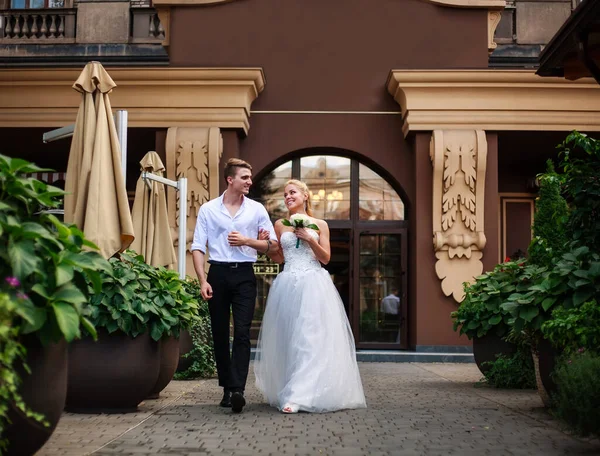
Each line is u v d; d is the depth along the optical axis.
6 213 3.43
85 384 5.77
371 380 9.71
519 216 16.58
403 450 4.44
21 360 3.37
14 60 16.69
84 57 16.67
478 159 14.04
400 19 15.04
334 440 4.77
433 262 14.29
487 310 8.61
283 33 15.08
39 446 3.59
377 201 15.28
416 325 14.24
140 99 14.16
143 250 9.53
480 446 4.60
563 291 5.96
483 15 14.95
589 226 6.29
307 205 6.98
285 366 6.43
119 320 5.61
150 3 16.92
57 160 16.70
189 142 14.02
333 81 15.02
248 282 6.25
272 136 14.94
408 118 14.23
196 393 7.66
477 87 14.07
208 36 15.02
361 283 15.10
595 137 14.65
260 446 4.51
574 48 7.98
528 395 7.70
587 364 4.52
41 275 3.32
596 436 4.53
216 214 6.34
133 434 4.90
